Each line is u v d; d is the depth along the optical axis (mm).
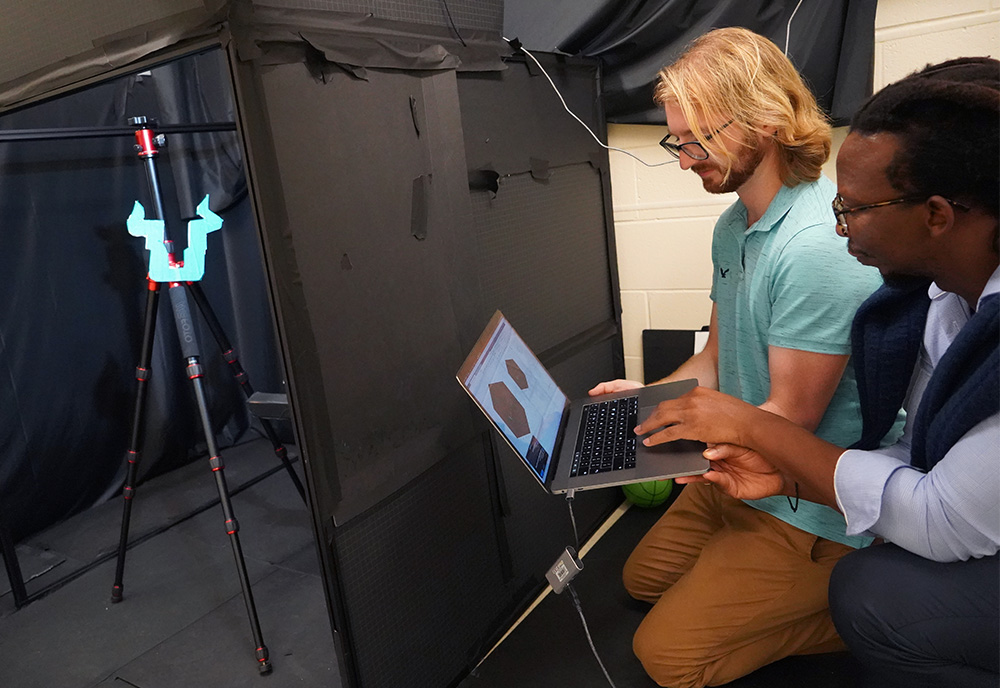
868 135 899
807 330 1214
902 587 1040
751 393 1446
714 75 1224
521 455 1210
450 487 1497
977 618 991
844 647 1467
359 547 1259
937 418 960
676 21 2006
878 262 978
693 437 1147
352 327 1232
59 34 1210
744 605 1383
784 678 1436
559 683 1477
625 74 2121
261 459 2854
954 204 852
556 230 1932
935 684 1068
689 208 2230
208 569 2096
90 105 2480
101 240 2523
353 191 1230
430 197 1421
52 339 2412
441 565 1465
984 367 877
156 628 1832
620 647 1569
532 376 1479
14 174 2291
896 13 1839
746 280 1378
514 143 1724
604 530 2072
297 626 1795
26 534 2371
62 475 2459
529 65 1778
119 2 1111
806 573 1368
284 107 1092
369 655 1278
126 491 1878
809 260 1201
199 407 1643
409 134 1360
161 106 2662
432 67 1405
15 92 1335
